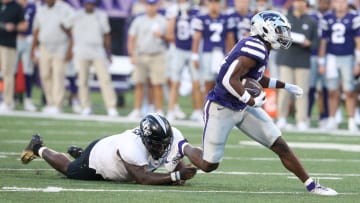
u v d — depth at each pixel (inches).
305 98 1710.1
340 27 1706.4
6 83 1927.9
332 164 1173.7
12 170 1002.7
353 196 858.8
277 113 1857.8
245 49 824.3
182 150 892.0
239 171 1068.5
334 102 1754.4
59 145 1298.0
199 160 877.2
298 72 1688.0
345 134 1654.8
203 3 1836.9
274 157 1241.4
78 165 920.9
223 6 2090.3
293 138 1549.0
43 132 1499.8
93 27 1863.9
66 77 2073.1
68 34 1887.3
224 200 804.0
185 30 1825.8
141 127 889.5
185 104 2370.8
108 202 770.2
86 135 1469.0
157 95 1870.1
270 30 836.6
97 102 2320.4
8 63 1909.4
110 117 1863.9
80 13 1866.4
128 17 2426.2
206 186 911.7
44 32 1886.1
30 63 1988.2
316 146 1414.9
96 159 909.2
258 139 867.4
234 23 1761.8
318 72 1772.9
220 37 1766.7
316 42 1670.8
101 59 1877.5
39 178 933.2
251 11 1772.9
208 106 861.8
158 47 1846.7
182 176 885.2
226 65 831.1
